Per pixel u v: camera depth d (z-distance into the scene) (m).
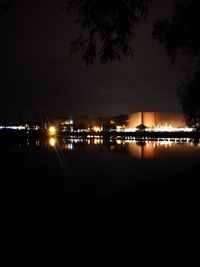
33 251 8.63
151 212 11.67
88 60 7.07
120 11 6.91
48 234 10.28
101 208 13.52
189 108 23.31
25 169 33.22
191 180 18.05
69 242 9.15
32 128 133.25
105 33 7.03
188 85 21.73
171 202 12.95
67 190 21.44
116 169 33.16
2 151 55.41
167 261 6.60
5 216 13.65
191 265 6.24
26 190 21.53
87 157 45.72
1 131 101.00
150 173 30.14
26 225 11.66
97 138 109.88
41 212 14.59
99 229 10.26
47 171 31.66
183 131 118.19
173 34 17.14
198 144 74.56
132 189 17.86
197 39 16.47
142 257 7.06
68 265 7.38
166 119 130.38
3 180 25.83
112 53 7.05
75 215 12.70
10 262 7.90
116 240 8.72
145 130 126.00
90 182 25.03
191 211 10.92
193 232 8.28
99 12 6.80
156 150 57.66
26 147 65.38
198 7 12.29
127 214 11.92
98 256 7.61
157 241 8.03
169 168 33.75
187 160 41.28
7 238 9.97
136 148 62.66
